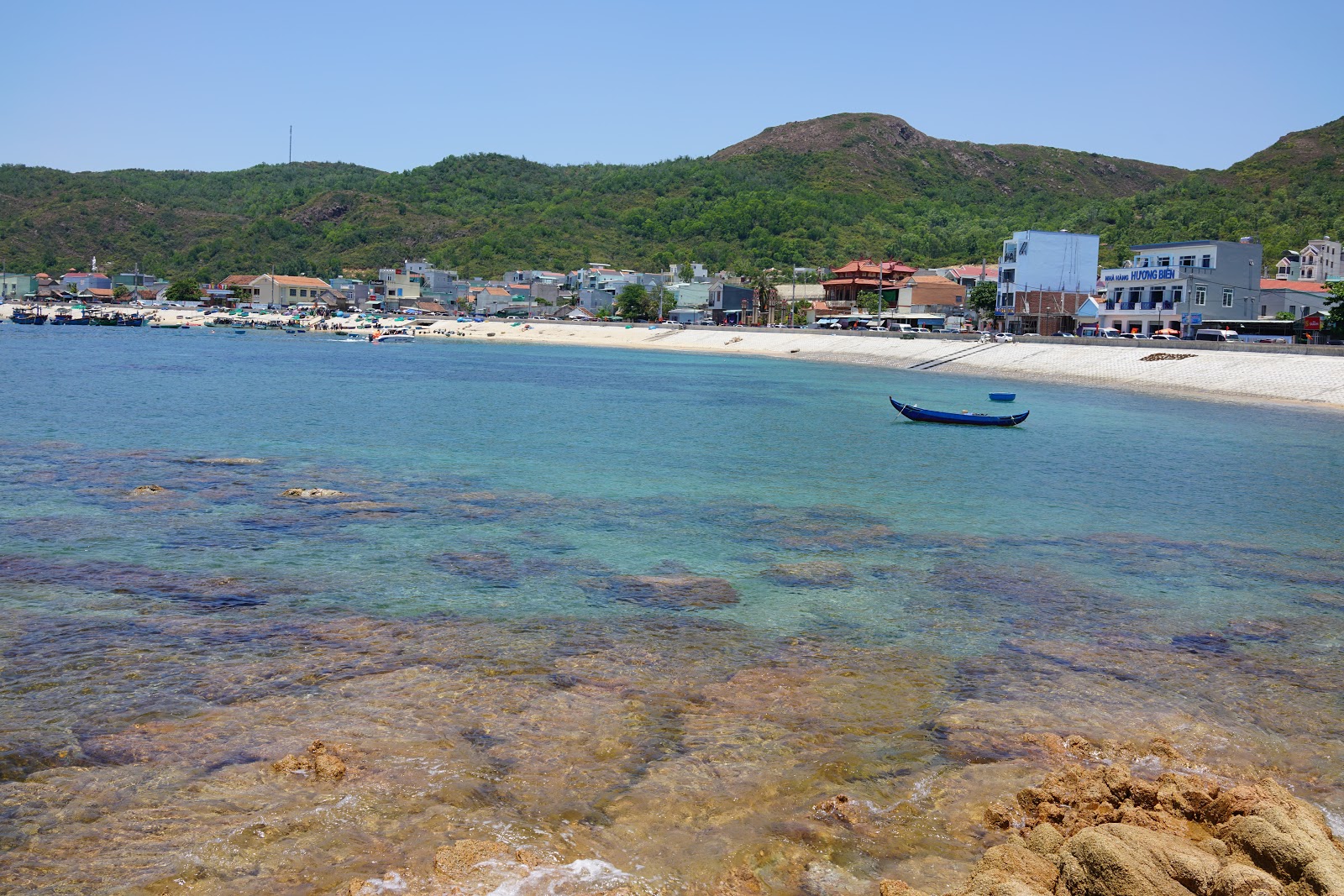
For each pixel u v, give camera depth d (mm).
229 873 11531
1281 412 70375
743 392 82312
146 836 12227
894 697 17391
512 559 26141
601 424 56719
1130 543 30250
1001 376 102812
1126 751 15492
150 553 25578
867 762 14820
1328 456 49875
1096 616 22688
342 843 12188
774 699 17141
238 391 69562
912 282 162000
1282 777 14820
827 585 24594
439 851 11914
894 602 23297
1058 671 19000
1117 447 52500
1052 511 34969
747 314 194750
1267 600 24328
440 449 44938
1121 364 95500
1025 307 135625
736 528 30797
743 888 11594
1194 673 19141
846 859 12242
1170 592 24875
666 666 18609
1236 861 11617
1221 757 15406
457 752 14641
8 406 55750
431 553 26438
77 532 27516
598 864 11922
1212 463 47281
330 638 19531
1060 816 13055
